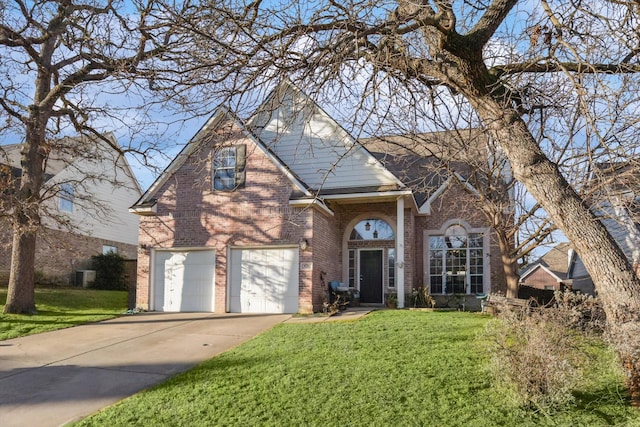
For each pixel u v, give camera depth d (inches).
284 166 661.3
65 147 722.8
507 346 285.3
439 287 814.5
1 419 286.8
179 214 709.9
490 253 802.2
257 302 667.4
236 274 682.2
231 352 412.8
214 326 554.9
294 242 660.1
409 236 755.4
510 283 626.5
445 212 820.6
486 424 249.8
